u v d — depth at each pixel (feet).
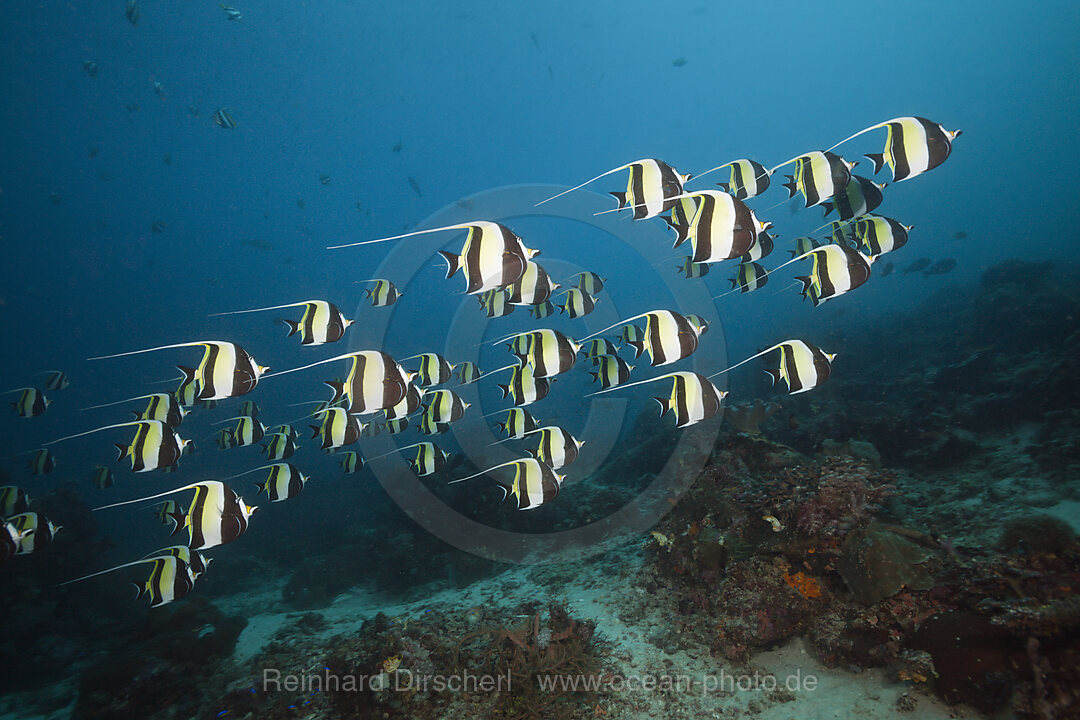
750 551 3.85
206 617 5.70
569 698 3.34
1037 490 4.42
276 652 4.83
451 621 4.63
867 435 6.17
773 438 6.66
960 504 4.64
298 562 9.27
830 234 4.22
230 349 3.01
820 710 2.90
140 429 3.34
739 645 3.44
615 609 4.42
